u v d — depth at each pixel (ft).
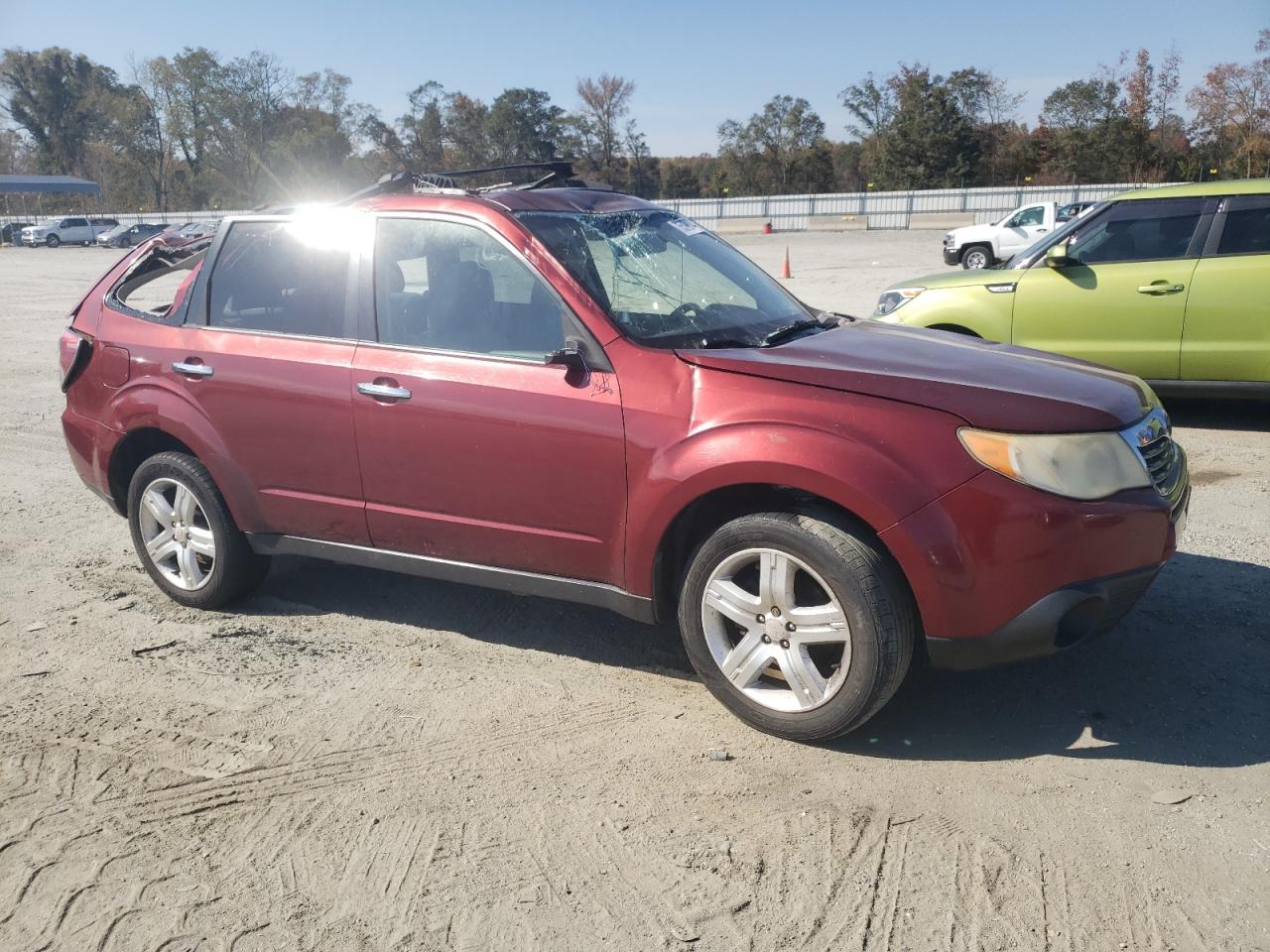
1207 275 23.68
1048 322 25.44
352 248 13.88
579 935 8.57
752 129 254.68
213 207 276.82
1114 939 8.25
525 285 12.67
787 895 8.95
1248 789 10.20
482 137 279.49
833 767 10.94
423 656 14.03
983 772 10.73
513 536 12.75
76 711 12.71
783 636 11.19
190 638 14.80
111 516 20.95
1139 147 192.03
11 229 191.01
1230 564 16.17
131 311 15.96
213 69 268.00
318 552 14.46
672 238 14.44
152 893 9.29
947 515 10.33
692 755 11.30
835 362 11.48
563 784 10.80
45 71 321.93
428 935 8.63
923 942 8.31
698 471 11.17
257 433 14.26
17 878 9.59
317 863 9.64
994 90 220.23
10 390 35.40
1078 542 10.32
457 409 12.67
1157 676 12.59
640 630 14.76
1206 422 25.93
